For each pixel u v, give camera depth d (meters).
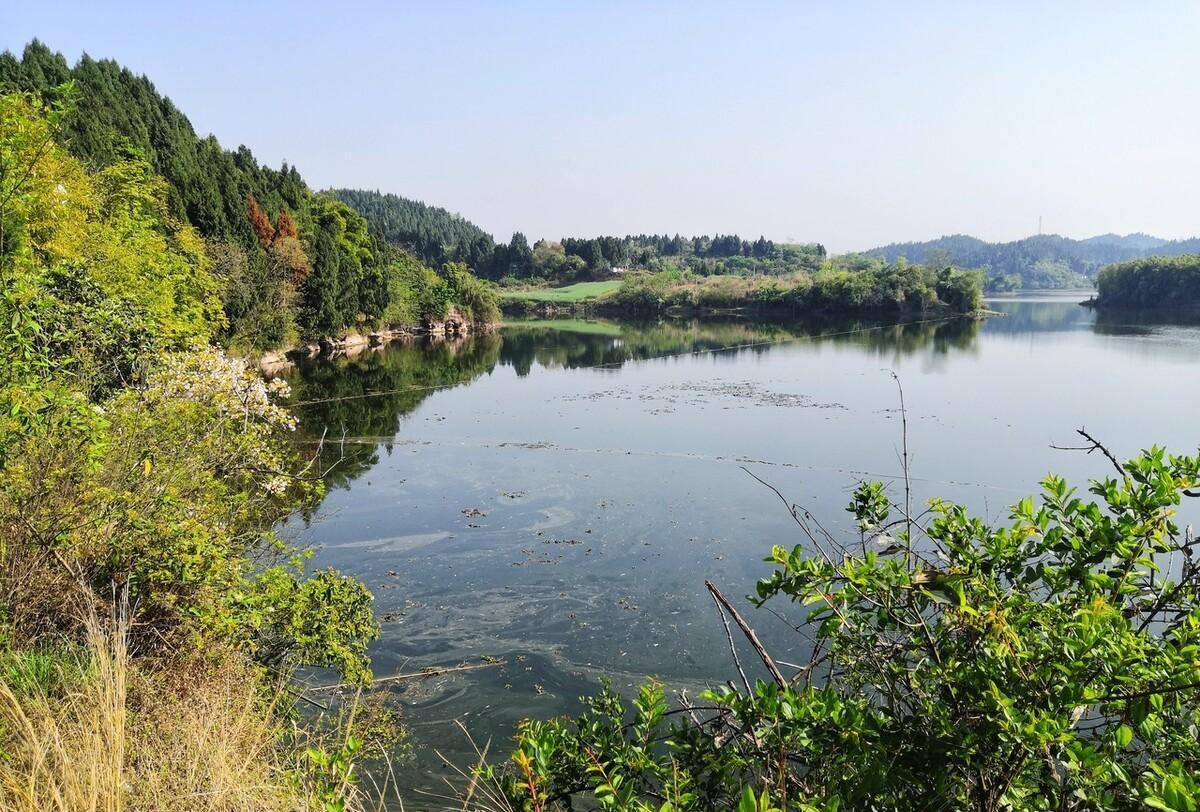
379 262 61.03
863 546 2.55
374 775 6.10
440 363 41.62
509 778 2.38
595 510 13.96
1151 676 1.65
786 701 2.02
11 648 4.02
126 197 22.83
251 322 33.62
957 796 1.85
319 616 6.01
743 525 12.97
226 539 5.67
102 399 7.09
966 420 22.09
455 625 9.34
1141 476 2.22
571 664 8.35
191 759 3.29
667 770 2.20
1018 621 1.95
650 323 79.56
